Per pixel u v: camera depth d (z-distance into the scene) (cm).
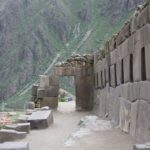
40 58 16038
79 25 17712
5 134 1448
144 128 1271
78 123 1973
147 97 1243
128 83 1549
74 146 1289
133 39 1437
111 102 1995
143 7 1270
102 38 15200
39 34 17025
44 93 3152
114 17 16075
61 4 18912
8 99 13512
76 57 3077
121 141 1343
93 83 2880
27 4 19200
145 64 1261
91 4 18525
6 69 16038
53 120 2103
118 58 1783
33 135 1590
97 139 1411
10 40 17700
